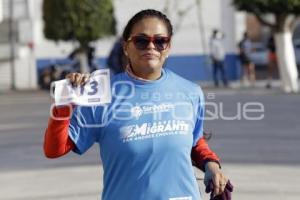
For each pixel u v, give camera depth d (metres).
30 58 37.91
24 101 28.97
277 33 28.33
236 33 37.62
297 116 20.77
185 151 4.98
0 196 11.74
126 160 4.93
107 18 31.86
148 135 4.95
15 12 38.25
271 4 27.12
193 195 4.97
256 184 12.07
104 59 37.44
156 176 4.91
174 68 37.75
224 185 5.16
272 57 31.59
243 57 33.56
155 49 5.08
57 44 34.72
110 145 4.97
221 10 37.69
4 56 37.84
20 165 14.51
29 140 17.77
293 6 26.89
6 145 17.09
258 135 17.44
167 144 4.93
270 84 31.50
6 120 22.34
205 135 6.12
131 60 5.13
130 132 4.95
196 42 37.75
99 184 12.33
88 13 31.39
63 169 13.86
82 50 31.91
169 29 5.14
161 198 4.90
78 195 11.55
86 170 13.66
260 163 14.02
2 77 37.97
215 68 33.28
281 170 13.32
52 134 4.92
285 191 11.56
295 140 16.69
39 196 11.61
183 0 37.53
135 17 5.14
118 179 4.97
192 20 37.81
